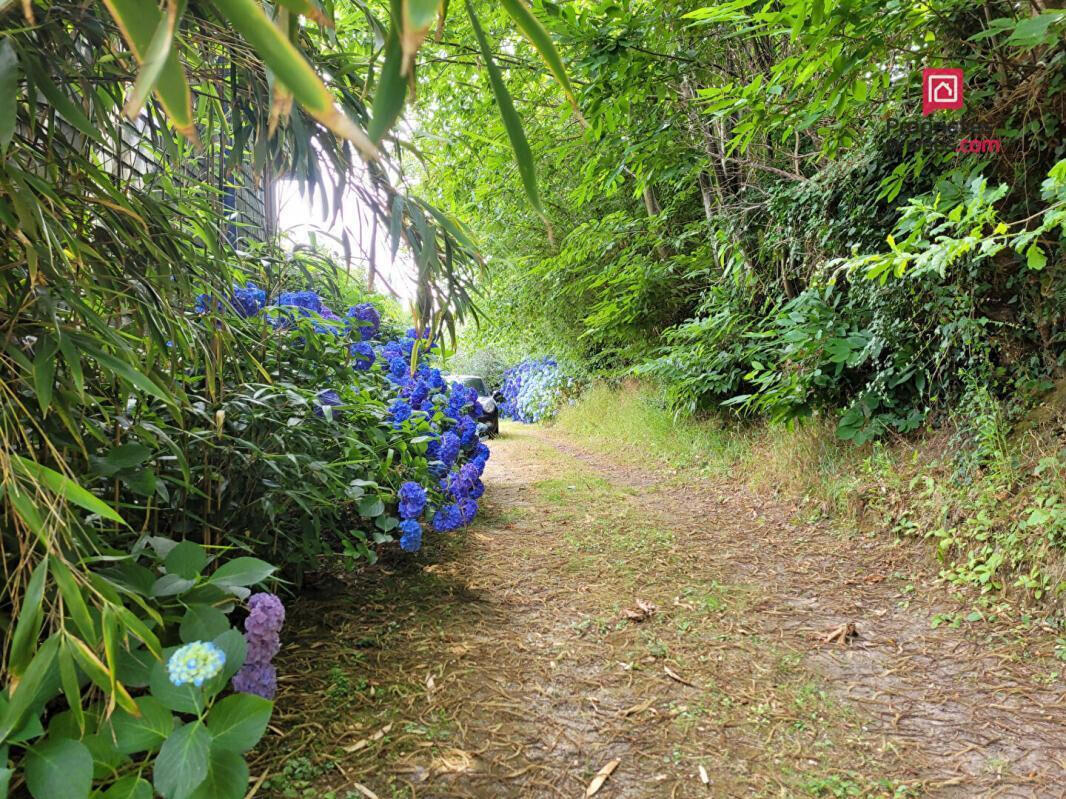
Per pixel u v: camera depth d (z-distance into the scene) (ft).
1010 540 8.06
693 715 5.60
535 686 5.96
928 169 10.59
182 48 4.05
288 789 4.28
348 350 8.56
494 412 26.16
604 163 14.75
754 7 10.68
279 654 6.18
